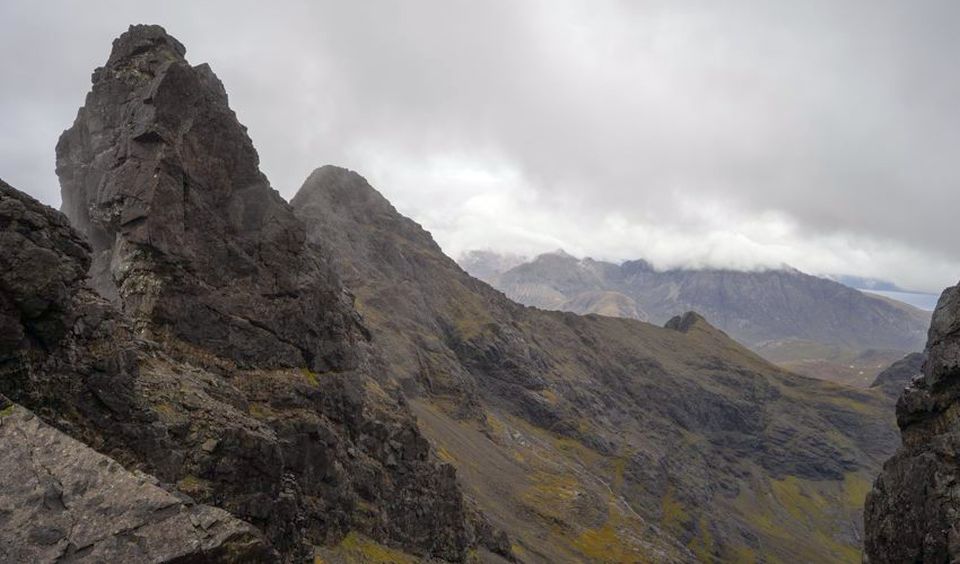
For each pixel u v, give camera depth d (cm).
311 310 6275
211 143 5688
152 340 4841
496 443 18900
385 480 7112
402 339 19488
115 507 2433
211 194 5653
